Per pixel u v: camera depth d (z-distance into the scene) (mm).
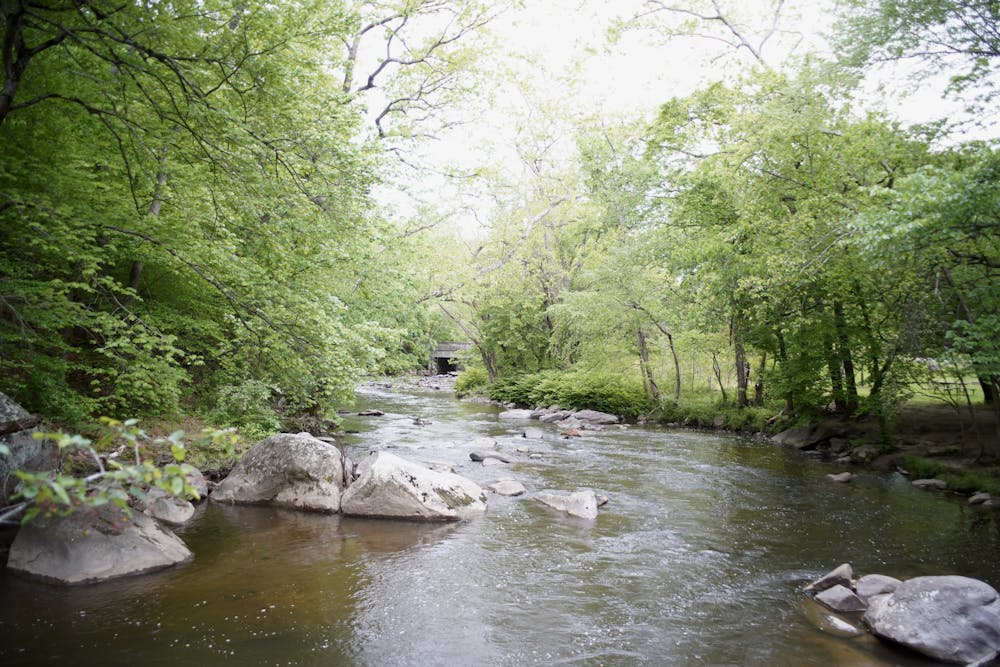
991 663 5934
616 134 29141
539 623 6715
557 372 35219
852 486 14070
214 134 9094
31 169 9883
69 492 2953
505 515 10977
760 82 18828
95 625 6156
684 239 23422
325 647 5941
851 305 18391
